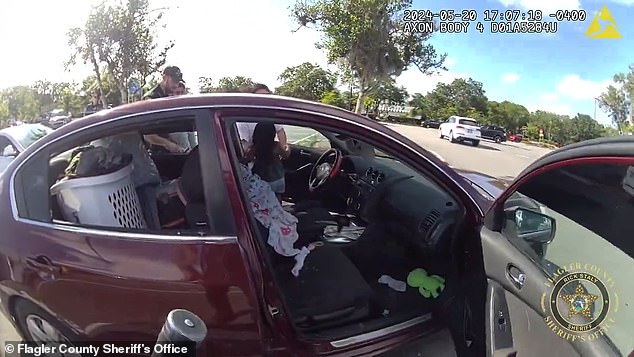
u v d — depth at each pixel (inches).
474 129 992.2
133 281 77.4
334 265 109.9
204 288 76.1
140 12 727.7
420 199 112.3
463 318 90.1
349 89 1210.0
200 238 77.4
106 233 80.7
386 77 954.1
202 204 81.3
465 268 91.7
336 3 924.0
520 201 77.9
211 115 82.5
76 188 84.6
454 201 96.4
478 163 576.7
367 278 106.8
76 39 714.2
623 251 57.4
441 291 98.0
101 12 706.2
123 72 731.4
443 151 731.4
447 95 2496.3
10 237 85.1
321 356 85.7
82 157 88.1
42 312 84.4
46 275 81.8
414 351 92.7
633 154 55.9
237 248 77.1
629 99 1624.0
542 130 1854.1
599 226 61.3
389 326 94.5
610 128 1689.2
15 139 218.7
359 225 129.0
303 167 146.3
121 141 93.8
